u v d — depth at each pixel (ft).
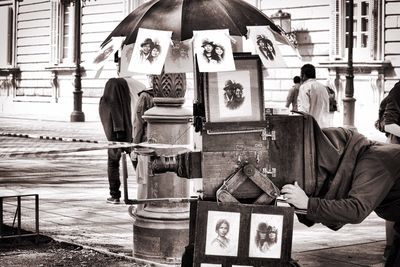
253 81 15.07
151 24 16.79
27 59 132.46
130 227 29.19
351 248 25.36
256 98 14.98
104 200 36.35
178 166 15.26
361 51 83.15
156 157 15.61
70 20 121.39
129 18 17.83
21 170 50.24
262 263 14.52
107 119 33.76
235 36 17.33
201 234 14.37
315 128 14.92
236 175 14.56
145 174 23.49
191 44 16.49
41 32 128.98
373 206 14.46
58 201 35.81
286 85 89.15
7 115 123.03
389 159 14.66
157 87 22.76
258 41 15.87
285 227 14.56
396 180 14.82
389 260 15.44
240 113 14.85
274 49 15.97
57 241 25.66
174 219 22.70
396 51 80.64
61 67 120.78
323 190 15.01
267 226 14.49
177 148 16.99
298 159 14.83
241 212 14.42
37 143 40.57
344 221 14.46
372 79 81.10
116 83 33.63
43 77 128.26
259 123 14.69
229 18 16.31
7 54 136.36
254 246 14.48
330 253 24.49
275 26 16.98
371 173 14.55
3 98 137.08
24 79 133.28
